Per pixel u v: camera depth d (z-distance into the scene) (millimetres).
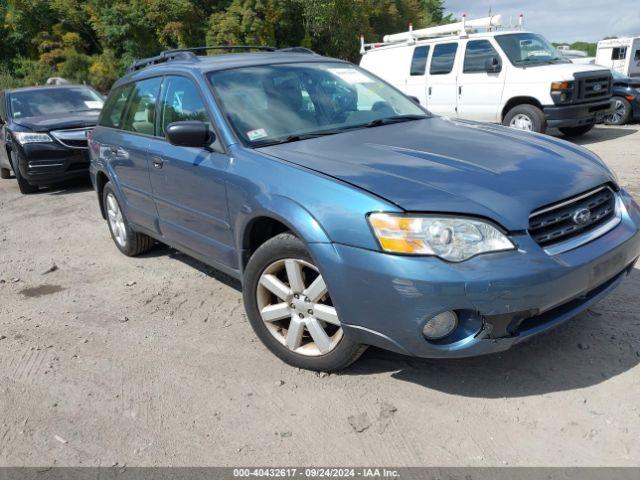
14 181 10812
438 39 10938
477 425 2650
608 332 3299
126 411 2984
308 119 3758
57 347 3764
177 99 4121
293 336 3139
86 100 10102
